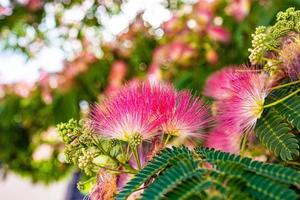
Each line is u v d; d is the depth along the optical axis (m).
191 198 0.29
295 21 0.40
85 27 1.01
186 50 0.86
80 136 0.38
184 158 0.32
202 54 0.85
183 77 0.80
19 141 1.08
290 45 0.40
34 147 1.07
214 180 0.29
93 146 0.38
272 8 0.63
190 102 0.39
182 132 0.38
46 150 1.06
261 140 0.39
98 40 0.99
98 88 0.95
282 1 0.62
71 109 0.91
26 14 1.03
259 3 0.74
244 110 0.40
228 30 0.83
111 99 0.38
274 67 0.40
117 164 0.38
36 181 1.10
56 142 1.05
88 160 0.37
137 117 0.37
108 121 0.37
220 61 0.82
